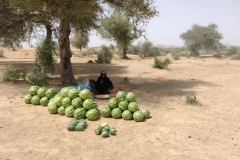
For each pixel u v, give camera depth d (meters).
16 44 26.22
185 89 13.91
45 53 15.07
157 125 7.63
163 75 20.00
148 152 5.84
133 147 6.10
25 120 7.89
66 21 11.39
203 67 26.38
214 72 22.62
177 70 23.59
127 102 8.31
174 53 45.94
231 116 8.85
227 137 6.84
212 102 10.95
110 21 37.66
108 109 8.35
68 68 13.72
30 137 6.63
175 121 8.03
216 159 5.54
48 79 15.93
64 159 5.46
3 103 9.64
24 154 5.67
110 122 7.89
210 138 6.71
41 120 7.92
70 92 8.43
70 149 5.96
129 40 39.31
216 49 59.03
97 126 7.06
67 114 8.23
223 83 16.42
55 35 21.61
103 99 10.62
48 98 9.50
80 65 26.31
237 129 7.50
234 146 6.25
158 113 8.91
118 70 22.44
